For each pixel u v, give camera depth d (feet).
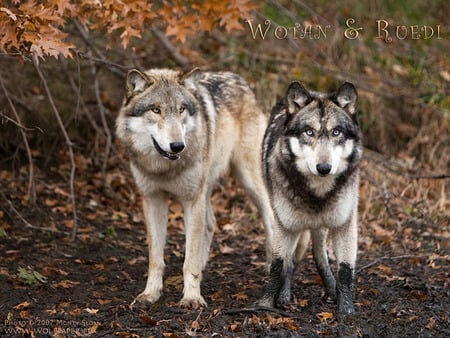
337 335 28.12
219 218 48.55
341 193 29.63
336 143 28.81
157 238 33.14
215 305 32.19
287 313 30.35
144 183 32.99
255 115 40.11
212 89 37.60
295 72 60.64
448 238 45.91
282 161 30.17
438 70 65.00
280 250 30.83
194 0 36.81
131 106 32.50
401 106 61.72
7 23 28.58
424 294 33.58
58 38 29.84
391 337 28.12
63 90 54.19
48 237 41.93
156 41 59.72
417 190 53.26
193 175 32.76
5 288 33.24
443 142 59.41
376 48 66.03
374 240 45.34
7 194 46.62
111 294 33.60
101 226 45.14
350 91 29.89
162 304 32.19
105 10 33.78
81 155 52.70
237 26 36.76
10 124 51.06
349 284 30.42
